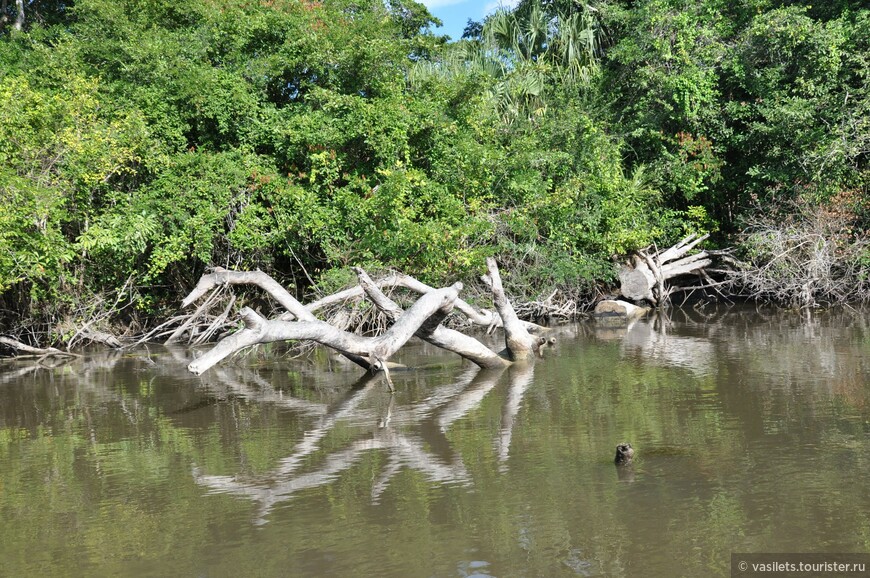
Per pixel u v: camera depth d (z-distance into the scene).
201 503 6.39
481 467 7.00
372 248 15.98
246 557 5.31
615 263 18.31
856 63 18.86
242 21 18.03
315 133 16.41
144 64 16.73
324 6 20.31
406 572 4.98
